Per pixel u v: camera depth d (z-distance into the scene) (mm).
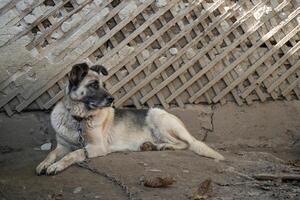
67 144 3670
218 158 3643
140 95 4078
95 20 3980
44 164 3359
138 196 2977
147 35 4082
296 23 4250
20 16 3900
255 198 2994
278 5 4211
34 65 3932
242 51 4184
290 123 4215
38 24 3926
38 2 3910
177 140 3857
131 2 4016
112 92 4000
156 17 4035
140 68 4027
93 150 3559
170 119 3879
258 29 4188
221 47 4164
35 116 3979
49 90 3969
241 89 4172
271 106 4219
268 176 3307
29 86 3928
